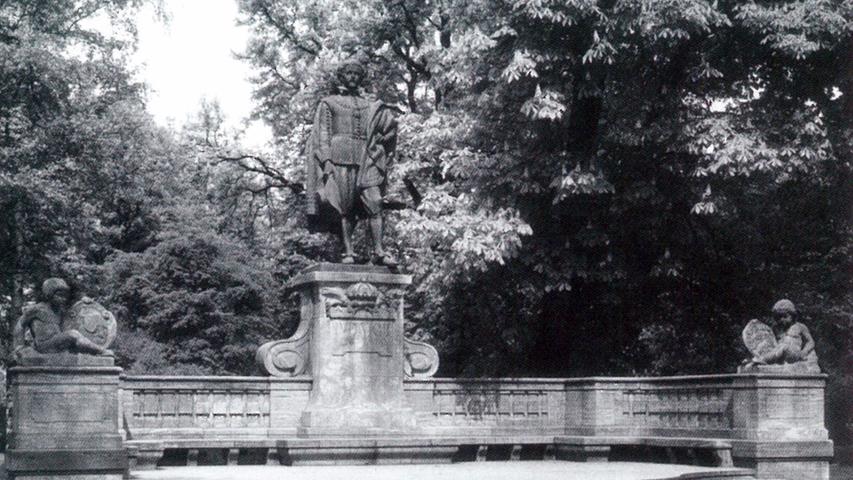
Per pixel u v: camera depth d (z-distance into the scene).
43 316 16.98
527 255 28.03
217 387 21.59
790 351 20.67
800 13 27.11
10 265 38.25
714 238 30.34
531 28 27.36
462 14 30.06
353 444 20.97
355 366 22.12
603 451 22.97
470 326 31.56
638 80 29.27
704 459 21.22
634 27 26.61
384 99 41.56
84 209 39.31
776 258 31.89
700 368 33.62
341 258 22.80
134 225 54.38
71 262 41.19
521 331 30.02
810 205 30.91
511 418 23.97
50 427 16.69
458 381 23.56
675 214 29.09
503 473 18.95
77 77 36.88
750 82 29.38
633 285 29.98
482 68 28.45
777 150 27.67
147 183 51.19
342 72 23.02
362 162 22.69
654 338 33.75
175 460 20.83
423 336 33.81
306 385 22.16
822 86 29.00
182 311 45.47
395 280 22.55
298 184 48.88
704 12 26.12
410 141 33.84
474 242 26.27
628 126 28.52
